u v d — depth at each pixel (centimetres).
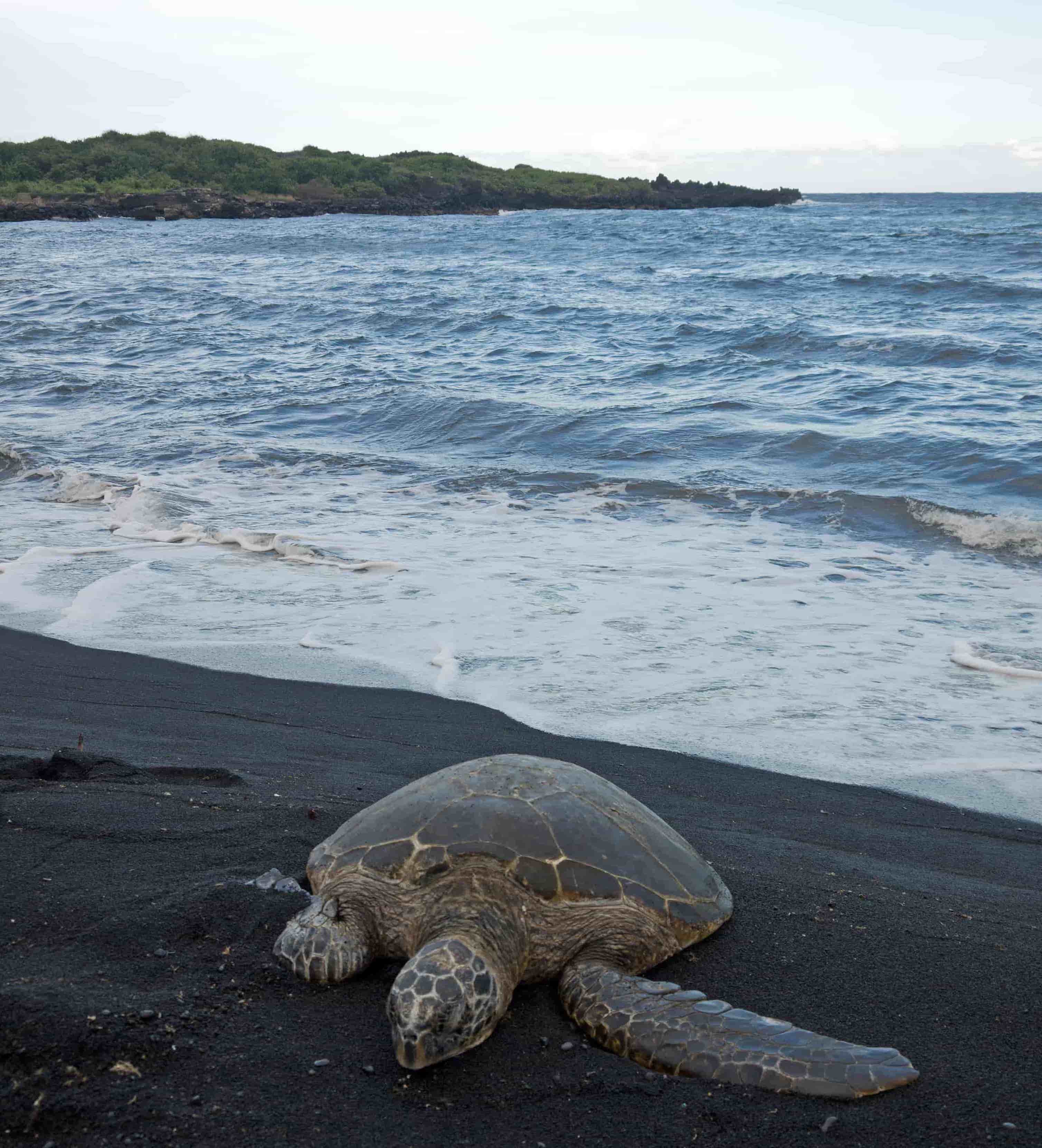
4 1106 129
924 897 199
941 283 1320
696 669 328
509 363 935
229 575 428
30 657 335
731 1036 143
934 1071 145
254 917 168
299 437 700
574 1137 130
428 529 496
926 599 395
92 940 160
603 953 161
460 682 318
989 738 281
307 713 293
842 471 580
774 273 1609
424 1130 130
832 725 289
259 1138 127
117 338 1130
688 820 231
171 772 237
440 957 142
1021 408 680
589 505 540
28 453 655
